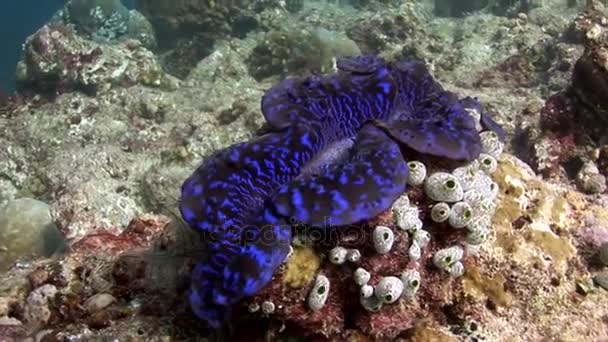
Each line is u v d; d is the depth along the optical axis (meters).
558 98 1.20
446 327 0.70
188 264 0.70
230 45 2.36
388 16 2.51
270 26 2.77
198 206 0.64
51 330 0.70
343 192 0.63
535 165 1.17
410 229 0.67
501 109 1.57
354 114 0.71
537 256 0.76
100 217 1.28
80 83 1.99
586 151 1.14
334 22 2.79
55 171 1.50
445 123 0.71
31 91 2.10
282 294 0.64
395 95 0.72
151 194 1.35
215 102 1.84
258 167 0.64
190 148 1.48
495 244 0.75
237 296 0.60
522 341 0.70
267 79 2.18
